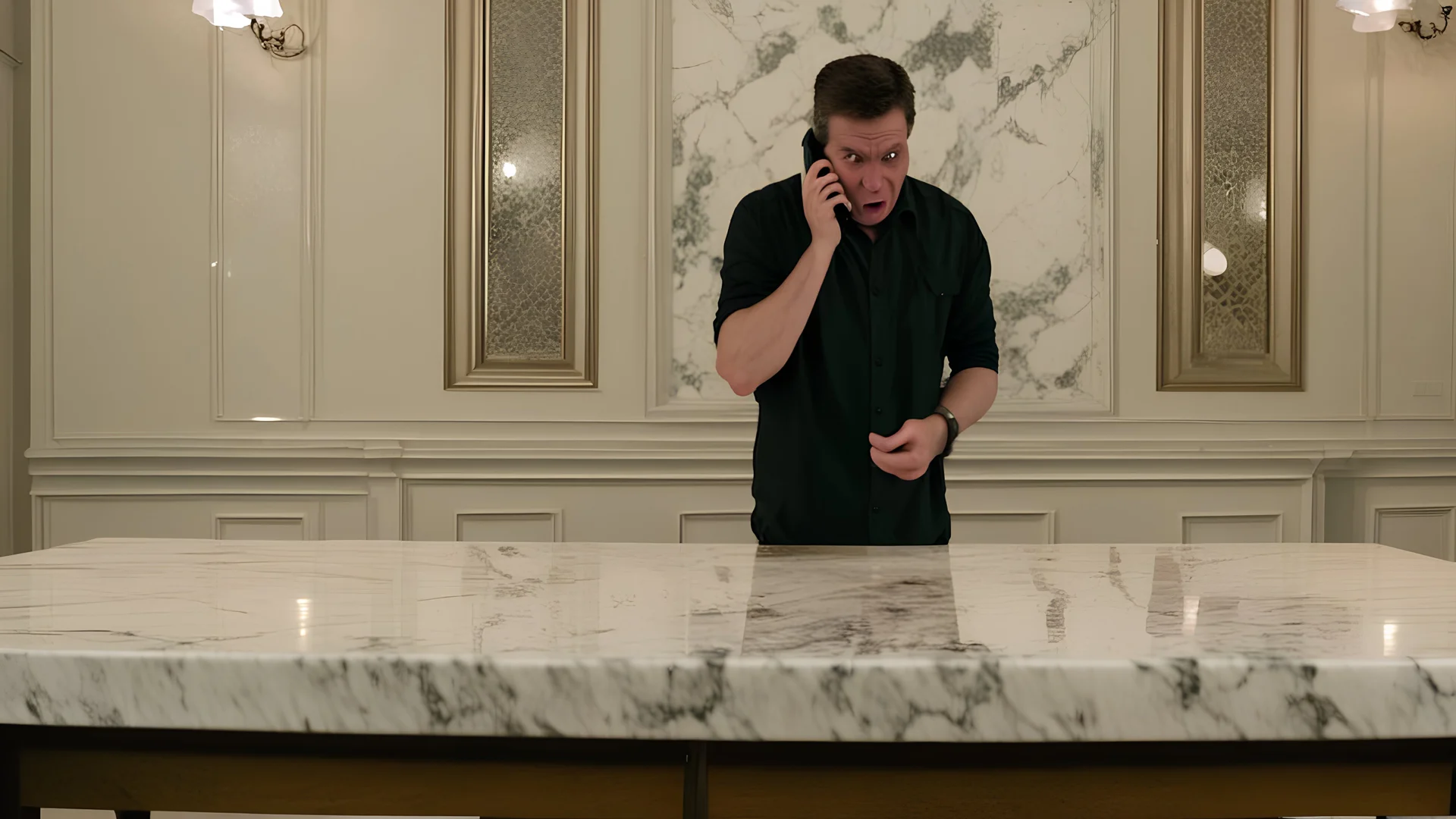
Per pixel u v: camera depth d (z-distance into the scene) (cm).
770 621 83
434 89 338
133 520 332
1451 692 69
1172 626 82
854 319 182
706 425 343
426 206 339
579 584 102
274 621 82
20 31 340
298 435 337
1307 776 79
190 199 335
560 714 69
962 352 197
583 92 341
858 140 175
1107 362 351
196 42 335
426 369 340
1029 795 78
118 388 335
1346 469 361
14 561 116
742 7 341
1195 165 355
